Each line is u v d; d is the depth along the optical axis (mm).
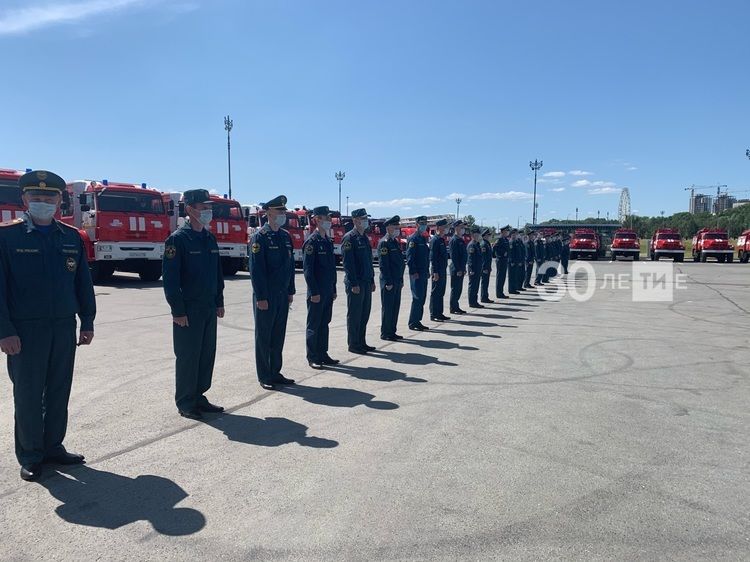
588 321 11125
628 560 2953
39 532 3201
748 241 37688
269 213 6203
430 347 8398
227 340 8781
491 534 3188
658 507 3520
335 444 4508
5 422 4957
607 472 4020
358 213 7914
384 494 3660
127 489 3725
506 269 15672
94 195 16438
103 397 5691
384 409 5391
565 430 4855
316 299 7008
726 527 3293
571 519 3361
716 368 7137
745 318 11695
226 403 5559
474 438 4652
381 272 8836
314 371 6902
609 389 6133
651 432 4828
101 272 17531
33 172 3879
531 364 7285
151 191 17484
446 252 10984
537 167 47031
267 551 3012
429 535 3172
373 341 8891
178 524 3289
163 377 6453
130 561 2922
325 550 3021
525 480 3879
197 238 5188
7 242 3791
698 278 23156
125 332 9242
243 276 22078
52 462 4102
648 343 8789
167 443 4516
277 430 4820
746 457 4316
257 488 3738
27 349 3850
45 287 3885
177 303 4984
